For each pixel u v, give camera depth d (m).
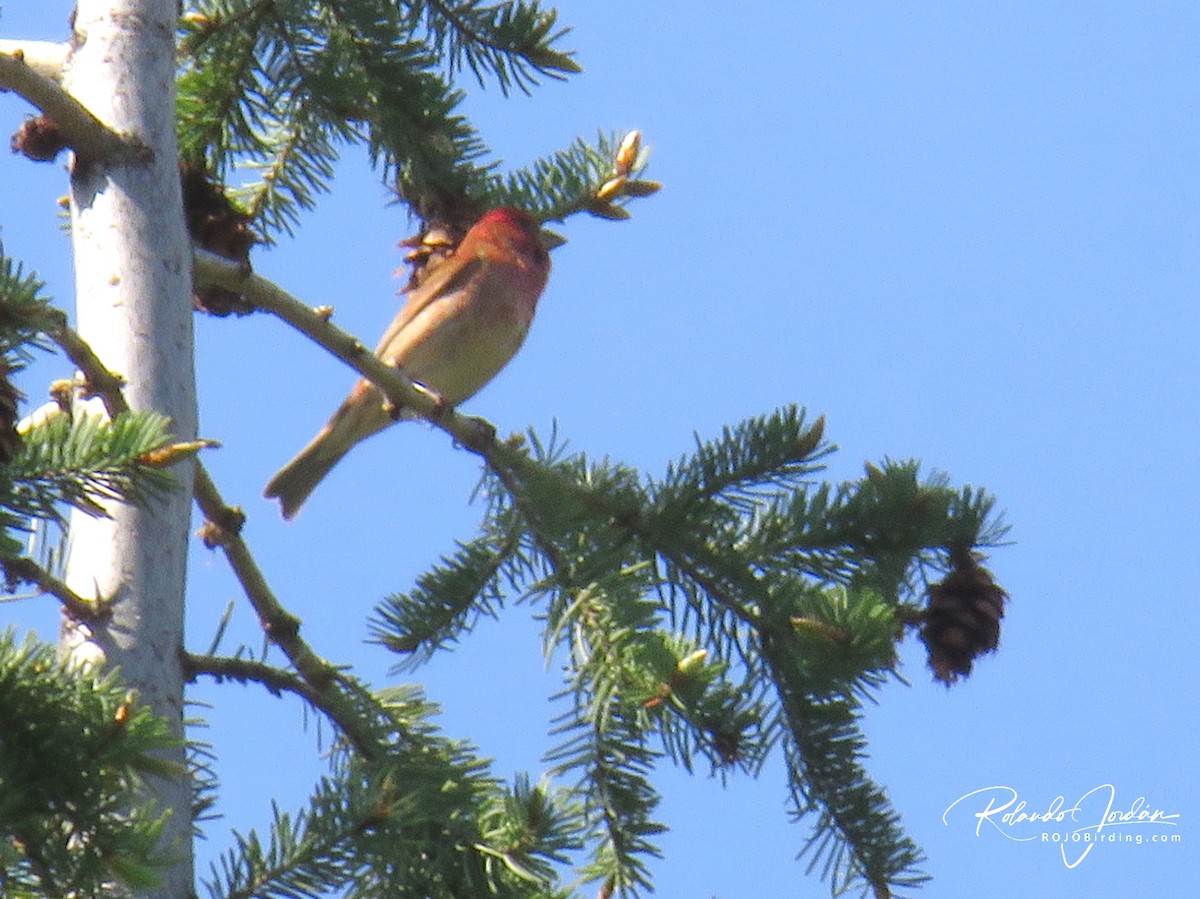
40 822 5.27
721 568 8.51
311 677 7.97
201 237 9.69
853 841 8.21
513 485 8.72
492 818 7.43
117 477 5.72
